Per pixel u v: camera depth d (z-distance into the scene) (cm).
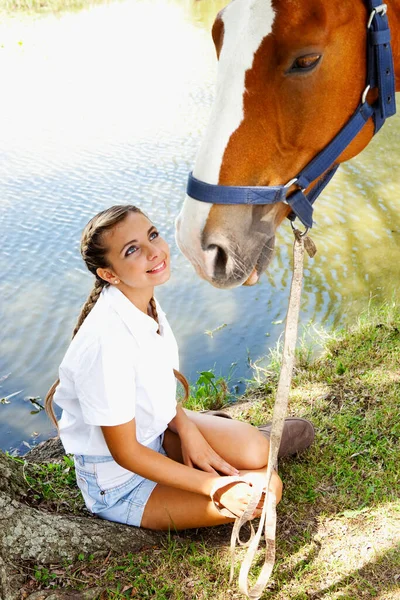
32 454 284
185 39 1234
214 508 204
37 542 201
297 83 167
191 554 207
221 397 319
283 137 174
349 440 254
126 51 1167
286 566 202
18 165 683
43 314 441
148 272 195
